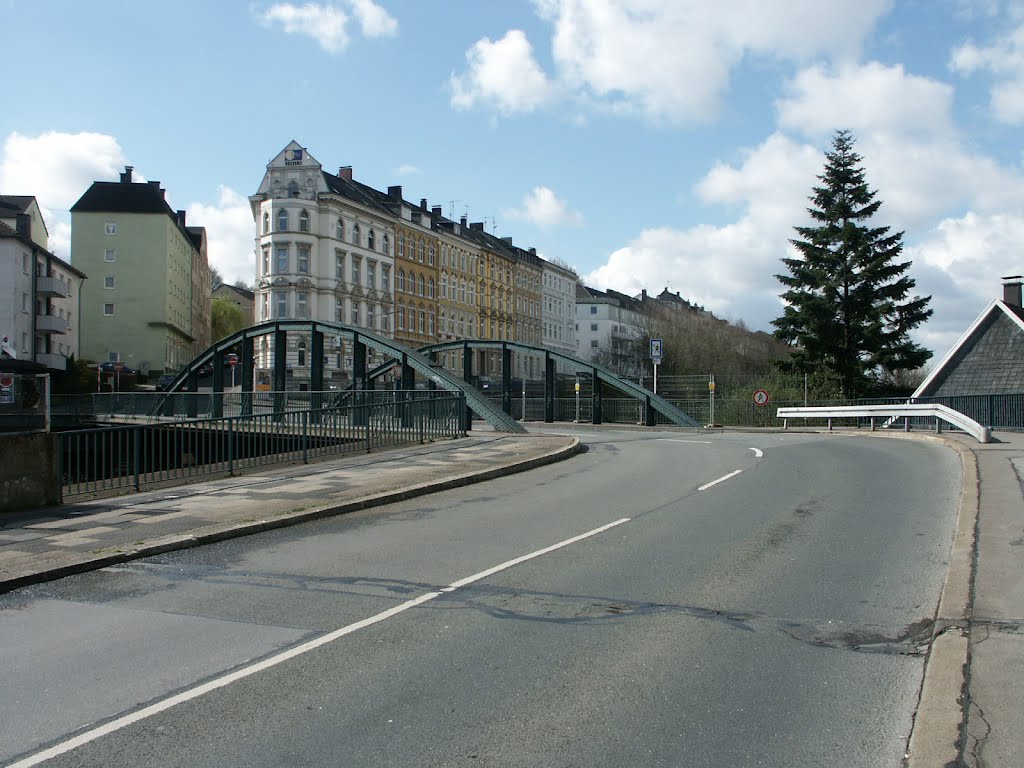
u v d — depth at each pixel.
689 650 5.35
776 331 44.84
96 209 79.62
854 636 5.61
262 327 36.53
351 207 66.06
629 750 3.91
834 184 44.25
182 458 14.98
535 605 6.49
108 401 38.50
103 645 5.70
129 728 4.25
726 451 21.05
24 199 70.50
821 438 26.31
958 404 26.27
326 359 62.09
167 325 80.06
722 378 40.62
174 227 84.56
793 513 10.75
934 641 5.25
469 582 7.30
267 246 63.47
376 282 69.44
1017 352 34.00
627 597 6.69
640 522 10.30
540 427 38.12
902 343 43.28
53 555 8.52
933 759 3.67
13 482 11.70
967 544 8.02
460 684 4.79
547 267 101.31
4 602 7.02
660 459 19.16
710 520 10.34
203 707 4.50
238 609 6.60
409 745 3.99
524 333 94.94
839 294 43.97
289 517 10.78
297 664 5.19
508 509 11.73
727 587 6.97
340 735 4.12
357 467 16.83
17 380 12.57
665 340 75.75
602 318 118.62
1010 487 11.63
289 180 63.28
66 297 67.81
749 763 3.77
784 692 4.62
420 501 12.85
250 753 3.94
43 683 4.94
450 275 80.38
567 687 4.72
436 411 23.44
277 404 27.09
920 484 13.30
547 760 3.81
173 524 10.35
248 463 16.56
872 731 4.11
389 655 5.33
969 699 4.29
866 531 9.38
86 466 13.15
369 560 8.39
